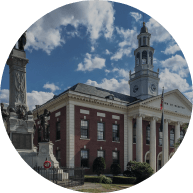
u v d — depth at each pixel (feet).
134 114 128.26
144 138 137.28
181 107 130.93
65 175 83.30
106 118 121.39
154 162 129.70
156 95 127.75
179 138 134.62
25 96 86.07
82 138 109.09
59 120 110.73
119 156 123.03
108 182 93.56
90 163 109.50
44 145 82.99
